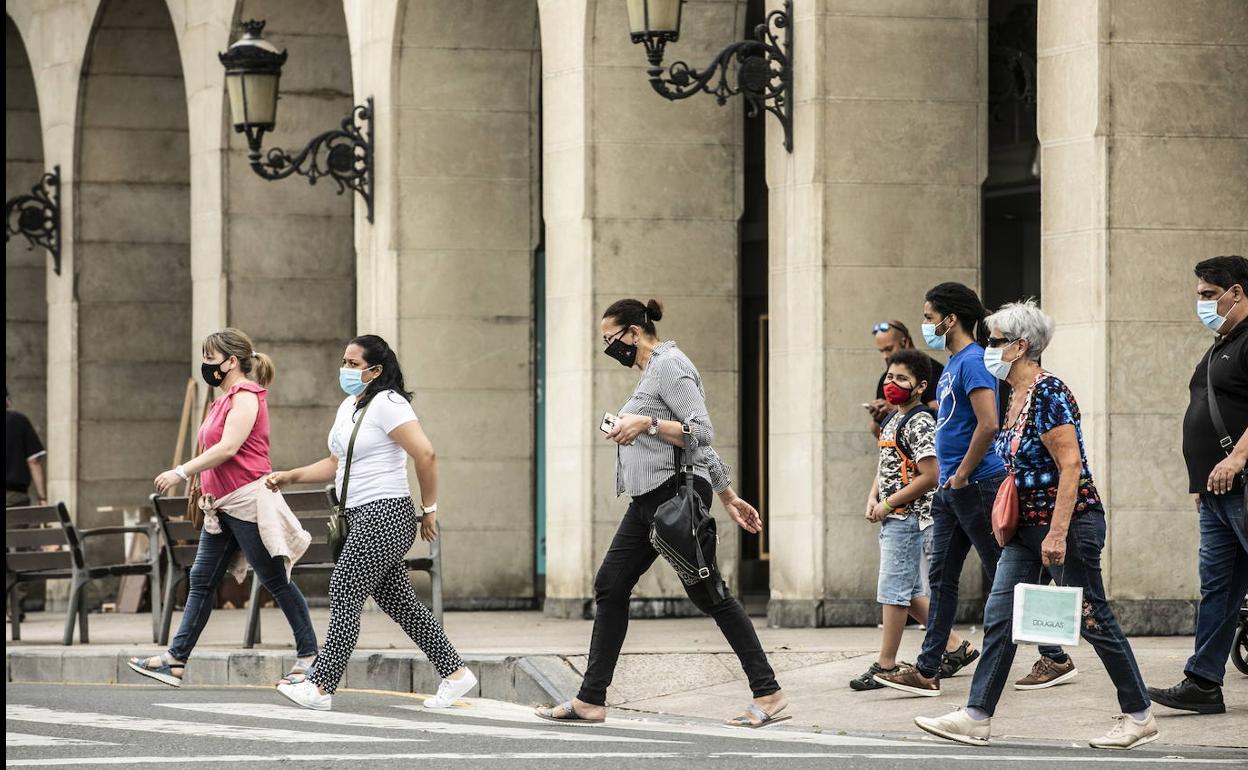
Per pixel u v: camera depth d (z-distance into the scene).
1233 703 23.42
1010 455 21.02
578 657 27.14
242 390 28.42
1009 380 21.12
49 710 24.98
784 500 34.22
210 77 48.00
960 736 21.36
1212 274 22.36
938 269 33.75
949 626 24.69
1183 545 30.61
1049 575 21.56
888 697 24.92
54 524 37.28
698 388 22.91
